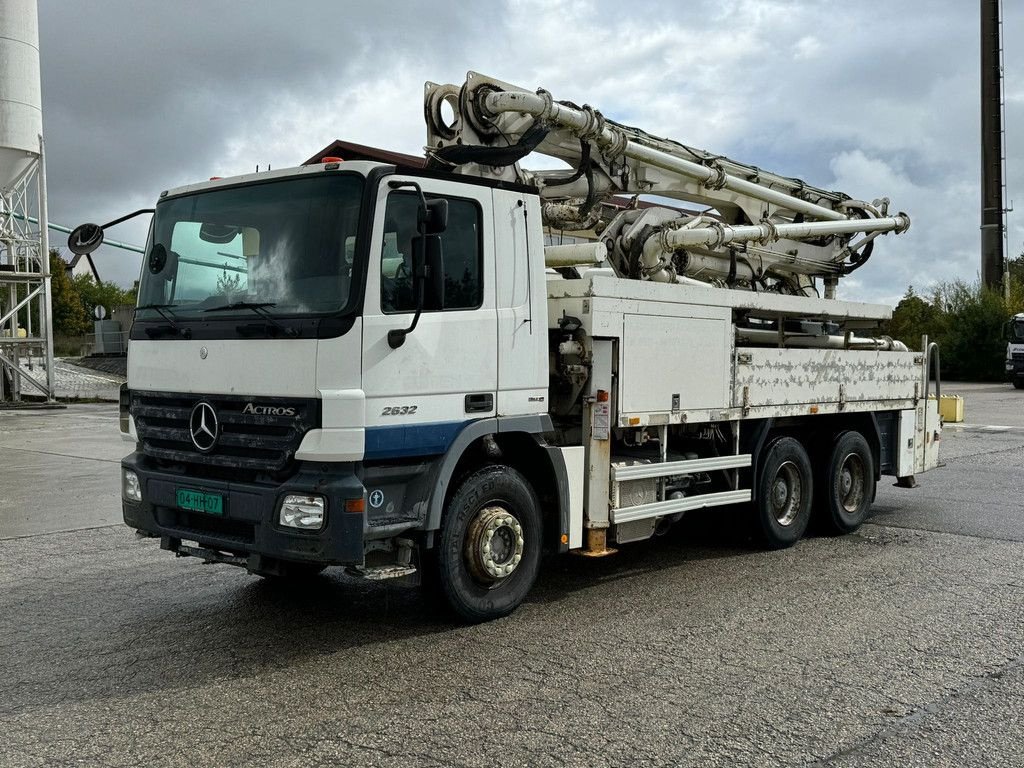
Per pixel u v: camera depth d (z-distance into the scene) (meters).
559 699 4.61
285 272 5.39
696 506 7.42
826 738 4.17
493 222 5.89
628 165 8.45
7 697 4.66
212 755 3.96
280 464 5.19
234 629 5.82
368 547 5.25
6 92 27.75
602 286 6.47
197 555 5.73
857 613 6.21
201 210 5.90
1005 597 6.62
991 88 46.12
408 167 5.41
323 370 5.06
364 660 5.21
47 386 29.12
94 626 5.90
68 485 12.09
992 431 19.80
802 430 9.06
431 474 5.52
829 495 8.86
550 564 7.69
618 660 5.22
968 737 4.20
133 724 4.30
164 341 5.85
